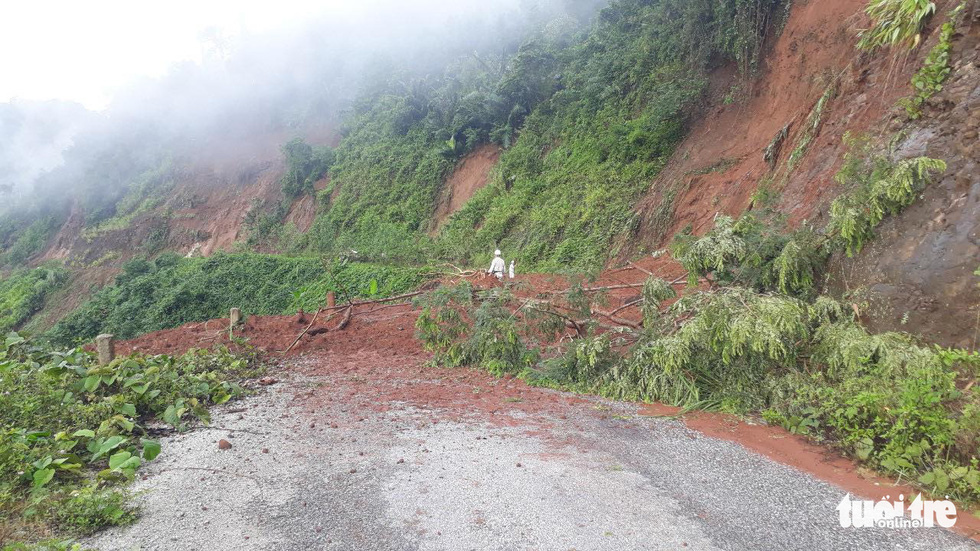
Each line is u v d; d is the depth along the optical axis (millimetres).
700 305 6008
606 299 8031
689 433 4984
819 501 3691
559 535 3268
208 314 25094
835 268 6066
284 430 5246
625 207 17078
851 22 11938
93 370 5684
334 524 3430
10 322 37969
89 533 3338
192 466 4387
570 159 21391
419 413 5711
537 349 7602
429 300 8156
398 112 33938
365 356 8930
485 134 28219
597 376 6566
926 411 4082
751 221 6875
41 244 51812
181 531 3363
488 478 4051
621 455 4477
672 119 17656
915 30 7348
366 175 33375
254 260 27484
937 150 5672
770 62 15203
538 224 19656
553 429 5129
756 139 14281
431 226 27453
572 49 26453
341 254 23766
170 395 5852
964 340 4754
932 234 5281
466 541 3217
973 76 5801
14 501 3625
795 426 4984
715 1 17062
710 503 3660
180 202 46094
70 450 4480
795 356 5492
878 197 5719
